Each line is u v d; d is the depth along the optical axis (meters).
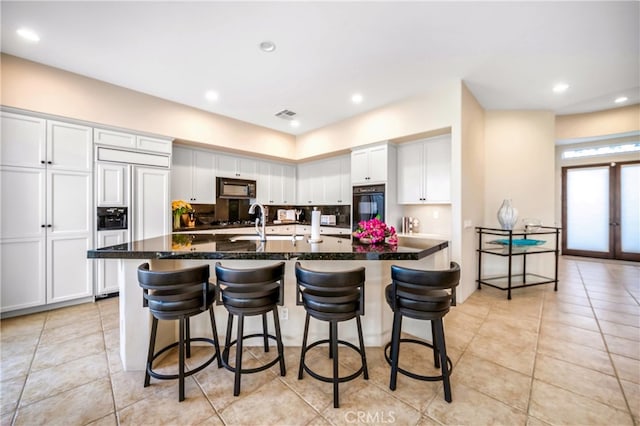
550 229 4.20
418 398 1.67
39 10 2.12
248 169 5.24
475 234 3.83
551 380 1.83
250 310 1.71
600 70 3.07
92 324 2.67
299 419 1.50
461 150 3.28
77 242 3.13
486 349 2.23
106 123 3.30
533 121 4.22
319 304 1.67
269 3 2.06
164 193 3.79
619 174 5.69
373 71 3.08
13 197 2.77
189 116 4.05
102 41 2.53
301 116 4.48
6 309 2.75
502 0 2.04
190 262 2.31
